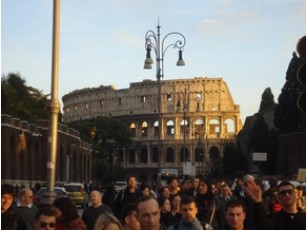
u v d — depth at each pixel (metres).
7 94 104.25
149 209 7.15
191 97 194.88
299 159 72.44
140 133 195.12
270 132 86.06
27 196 11.84
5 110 100.69
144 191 17.52
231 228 8.66
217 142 184.62
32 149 87.88
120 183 86.19
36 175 90.06
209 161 176.00
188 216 10.60
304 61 8.03
